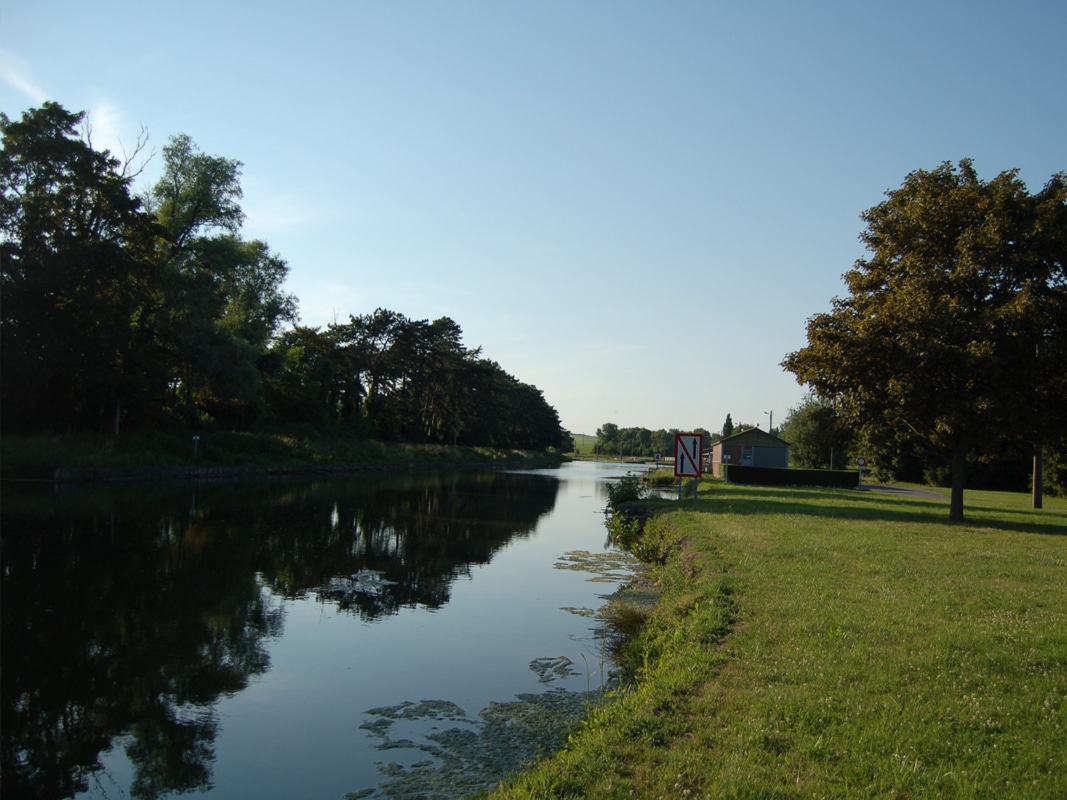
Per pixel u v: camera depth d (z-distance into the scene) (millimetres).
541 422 138500
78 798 6324
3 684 8859
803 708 5910
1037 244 19703
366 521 24859
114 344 37062
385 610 12820
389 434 81062
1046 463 48594
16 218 34531
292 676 9305
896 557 13227
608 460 173500
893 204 23484
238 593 13648
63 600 12547
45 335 34375
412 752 7062
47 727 7746
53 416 39375
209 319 43562
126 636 10805
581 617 12469
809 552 13617
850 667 6887
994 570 12055
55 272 33969
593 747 5484
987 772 4828
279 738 7418
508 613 12711
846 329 22703
